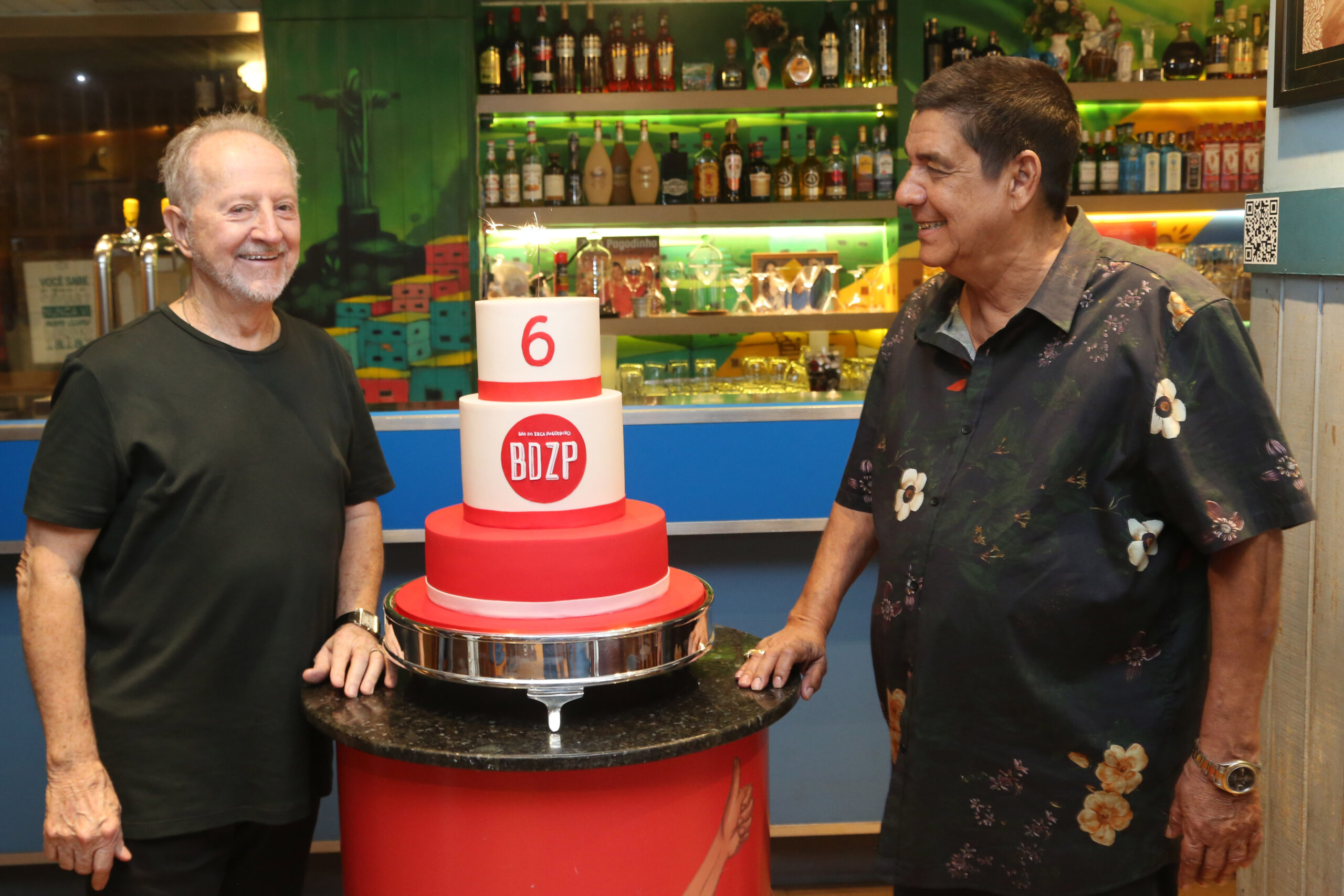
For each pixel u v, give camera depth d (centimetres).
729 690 143
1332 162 175
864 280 460
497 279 419
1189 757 134
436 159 421
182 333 148
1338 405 175
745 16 445
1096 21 436
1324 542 179
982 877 139
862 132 434
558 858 129
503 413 133
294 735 150
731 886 140
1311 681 183
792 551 258
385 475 176
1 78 416
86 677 144
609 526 137
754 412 246
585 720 133
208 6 419
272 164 147
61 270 426
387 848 136
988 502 135
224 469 145
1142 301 130
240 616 145
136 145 421
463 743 126
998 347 138
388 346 429
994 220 132
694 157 452
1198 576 135
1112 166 431
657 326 423
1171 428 126
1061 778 133
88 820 138
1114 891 134
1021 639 133
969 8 445
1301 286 183
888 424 153
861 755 262
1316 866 183
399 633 138
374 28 416
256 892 160
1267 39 432
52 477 140
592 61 425
